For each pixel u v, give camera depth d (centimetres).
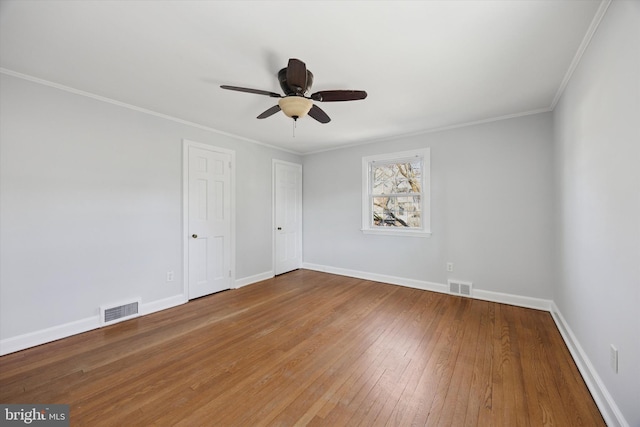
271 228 457
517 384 177
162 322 278
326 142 439
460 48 185
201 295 355
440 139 367
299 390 173
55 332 238
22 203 223
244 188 412
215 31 168
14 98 219
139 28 165
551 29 166
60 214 242
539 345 226
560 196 263
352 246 456
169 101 276
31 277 227
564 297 251
